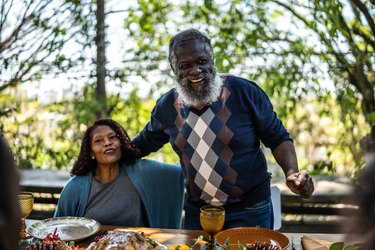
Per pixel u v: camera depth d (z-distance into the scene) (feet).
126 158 7.74
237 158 6.68
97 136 7.38
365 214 2.19
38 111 11.81
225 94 6.74
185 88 6.59
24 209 5.95
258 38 11.29
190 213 7.06
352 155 11.60
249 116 6.82
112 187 7.57
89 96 11.67
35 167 11.94
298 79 10.99
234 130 6.65
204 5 11.48
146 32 12.03
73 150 11.93
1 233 1.94
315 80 11.05
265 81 11.31
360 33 11.02
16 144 11.76
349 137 11.57
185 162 6.89
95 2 11.44
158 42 12.04
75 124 11.80
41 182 10.70
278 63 11.04
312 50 11.06
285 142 7.06
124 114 12.10
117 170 7.68
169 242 6.07
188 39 6.59
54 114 11.80
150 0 11.88
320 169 11.94
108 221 7.50
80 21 11.39
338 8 9.77
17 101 11.71
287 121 11.94
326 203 10.16
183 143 6.85
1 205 1.93
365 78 11.06
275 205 8.42
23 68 11.44
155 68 11.84
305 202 10.28
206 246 5.76
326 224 10.61
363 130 11.43
